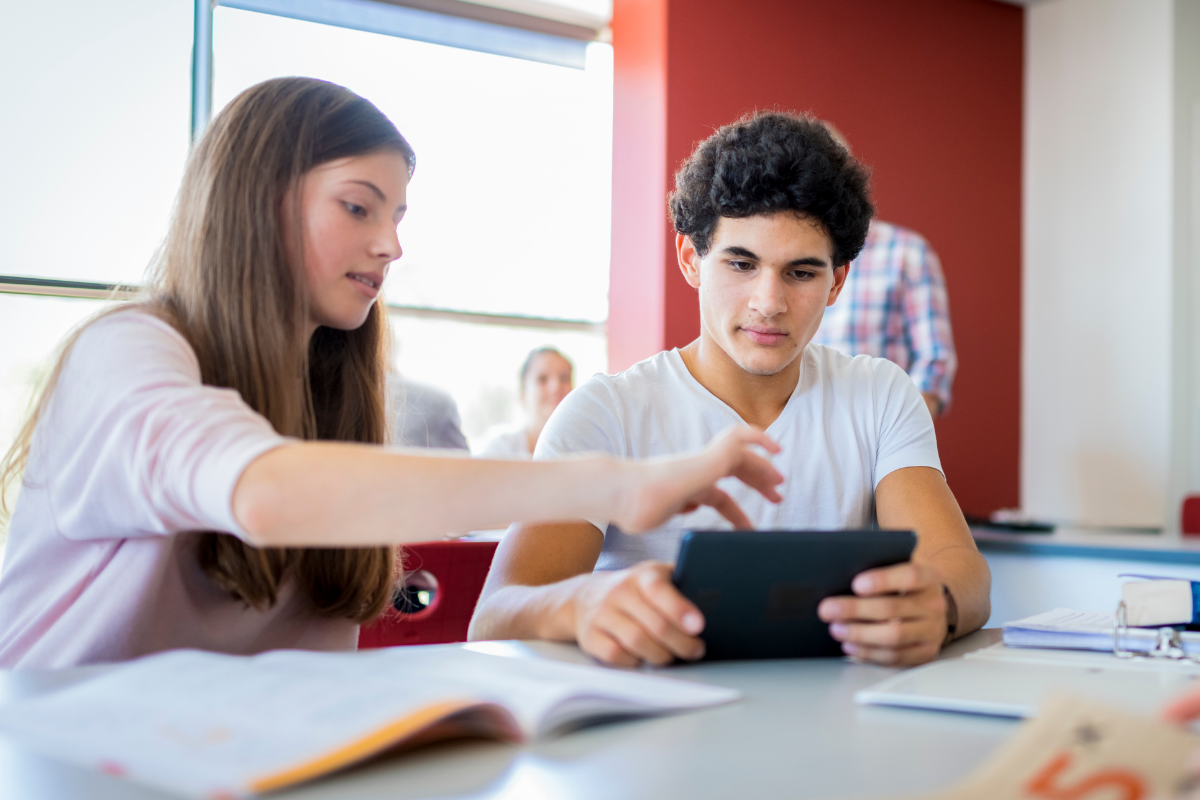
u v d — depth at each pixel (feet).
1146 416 13.33
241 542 3.39
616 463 2.66
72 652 3.25
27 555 3.33
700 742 2.04
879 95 13.47
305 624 3.91
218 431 2.60
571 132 14.26
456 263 13.48
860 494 4.76
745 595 2.92
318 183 3.63
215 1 11.91
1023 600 9.34
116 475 2.81
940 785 1.77
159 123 11.57
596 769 1.84
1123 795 1.52
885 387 4.93
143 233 11.50
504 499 2.54
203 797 1.63
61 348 3.39
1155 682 2.54
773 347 4.39
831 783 1.77
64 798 1.64
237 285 3.55
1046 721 1.71
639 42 12.67
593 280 14.26
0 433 10.67
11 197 10.97
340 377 4.26
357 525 2.48
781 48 12.82
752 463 2.80
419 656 2.65
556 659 2.93
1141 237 13.43
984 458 14.26
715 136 4.48
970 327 14.16
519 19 13.89
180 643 3.52
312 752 1.70
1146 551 8.25
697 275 4.87
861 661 3.04
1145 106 13.42
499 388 13.73
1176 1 13.19
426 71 13.41
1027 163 14.67
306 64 12.65
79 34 11.15
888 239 12.25
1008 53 14.56
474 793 1.69
